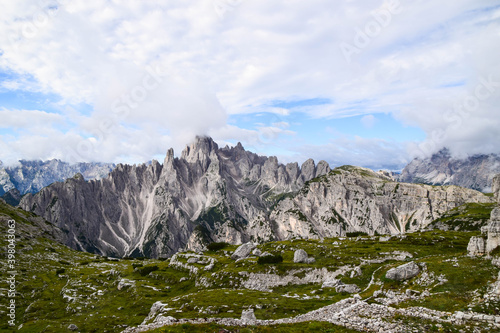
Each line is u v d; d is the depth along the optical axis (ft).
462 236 419.13
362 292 202.59
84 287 352.49
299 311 196.44
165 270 422.00
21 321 264.52
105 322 249.14
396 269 190.49
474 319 118.21
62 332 229.45
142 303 289.74
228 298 235.40
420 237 423.64
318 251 384.06
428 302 143.95
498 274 144.66
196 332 140.56
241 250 418.51
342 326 131.03
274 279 311.88
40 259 478.59
